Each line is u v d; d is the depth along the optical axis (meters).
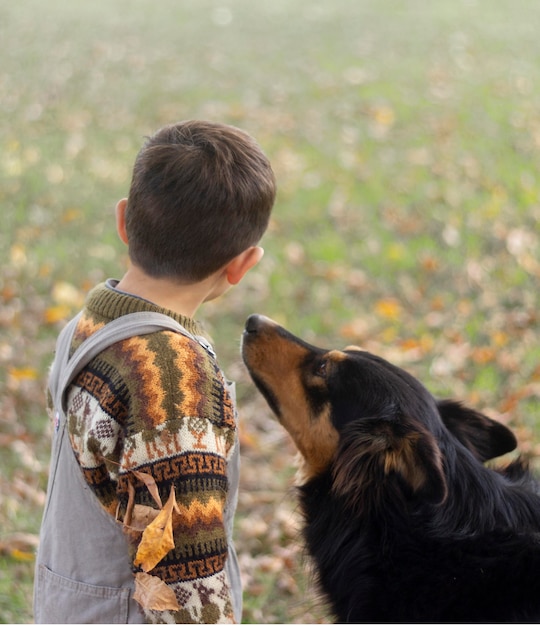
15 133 9.93
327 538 2.70
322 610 2.85
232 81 12.49
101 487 1.96
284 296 6.48
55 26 15.56
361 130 10.43
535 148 9.69
